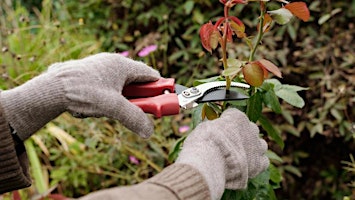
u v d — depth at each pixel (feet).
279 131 8.43
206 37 3.86
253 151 3.40
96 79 3.37
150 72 3.73
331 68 8.68
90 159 8.13
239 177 3.25
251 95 4.27
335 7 9.12
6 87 8.43
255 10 9.28
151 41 9.82
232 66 3.77
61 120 8.41
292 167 8.50
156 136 8.03
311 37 8.92
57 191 8.21
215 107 4.24
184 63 9.53
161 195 2.68
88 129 8.27
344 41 8.79
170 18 10.04
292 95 4.48
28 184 3.58
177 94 3.81
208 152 3.12
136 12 10.44
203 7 9.78
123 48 10.14
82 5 10.85
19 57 8.16
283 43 9.18
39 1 12.55
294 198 9.10
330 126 8.43
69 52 9.18
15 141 3.52
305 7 3.81
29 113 3.38
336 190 8.73
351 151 8.76
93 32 10.73
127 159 8.34
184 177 2.85
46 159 8.43
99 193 2.58
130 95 3.72
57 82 3.36
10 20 9.55
